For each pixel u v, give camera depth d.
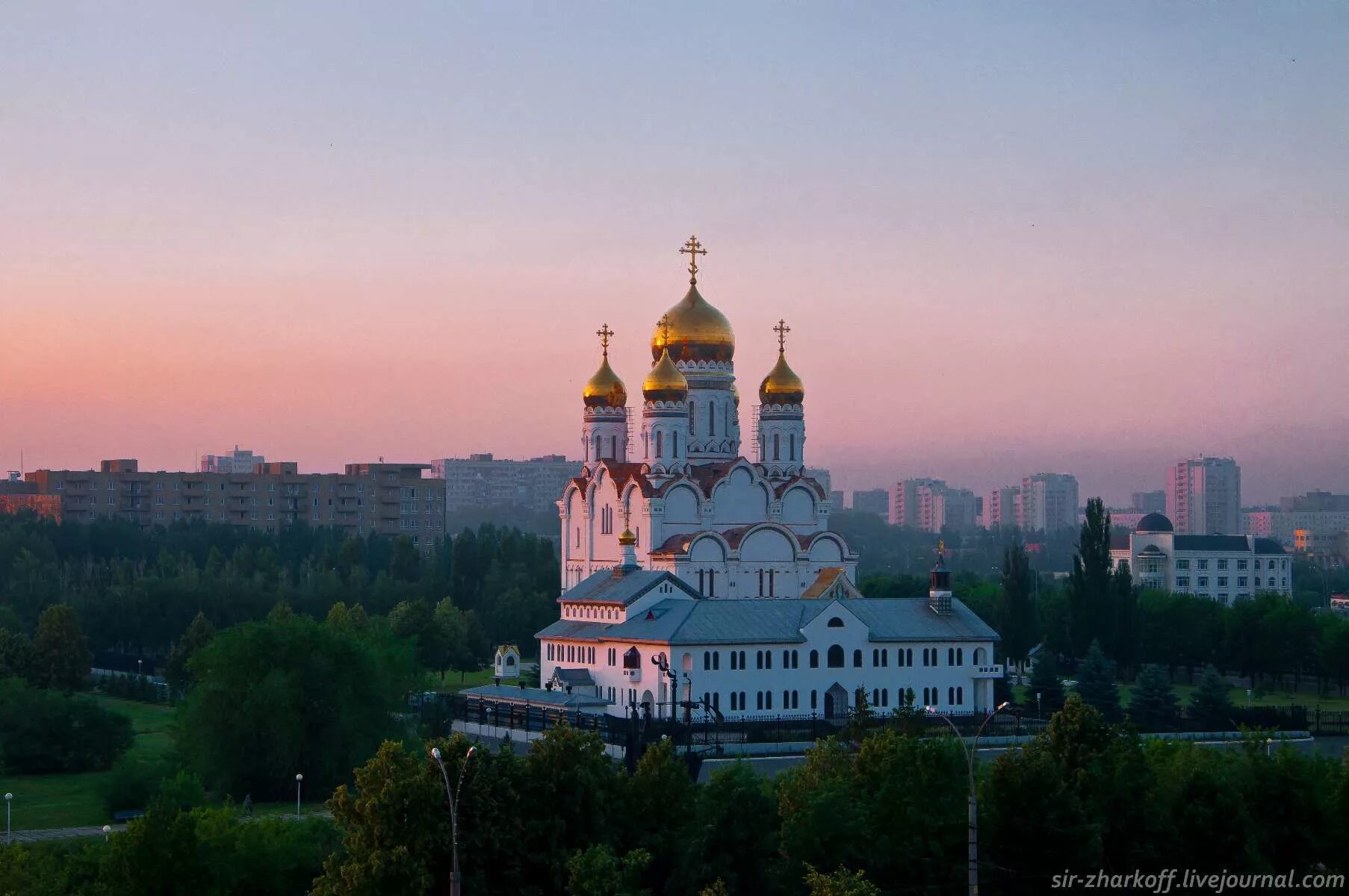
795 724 184.25
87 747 191.00
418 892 106.31
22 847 118.19
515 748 180.75
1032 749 127.06
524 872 112.81
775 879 114.50
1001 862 121.31
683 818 120.75
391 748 112.06
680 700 192.25
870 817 119.62
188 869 114.81
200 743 173.75
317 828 126.12
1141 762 128.38
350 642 181.38
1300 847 130.00
